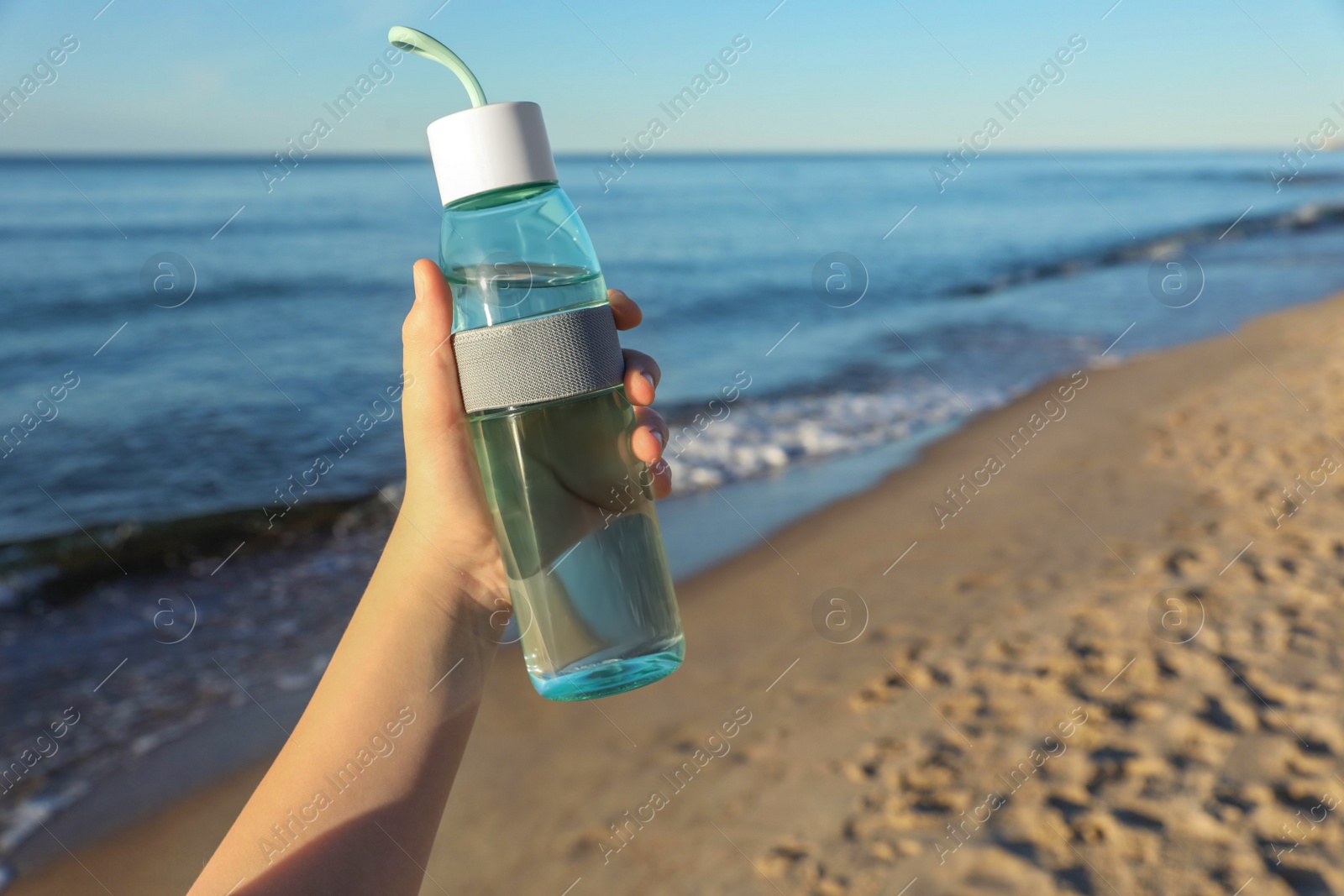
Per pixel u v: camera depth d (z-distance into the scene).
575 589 1.06
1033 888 2.14
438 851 2.48
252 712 3.53
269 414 7.87
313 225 21.33
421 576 1.06
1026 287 14.41
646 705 3.14
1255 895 2.05
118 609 4.53
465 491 1.09
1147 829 2.29
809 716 2.99
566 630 1.06
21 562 5.02
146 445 7.09
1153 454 5.40
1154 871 2.16
